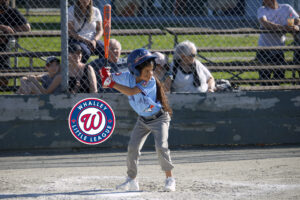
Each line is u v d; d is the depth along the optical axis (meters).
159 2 46.84
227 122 20.70
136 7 45.69
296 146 20.92
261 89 23.20
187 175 16.12
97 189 14.10
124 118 20.17
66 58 19.58
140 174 16.41
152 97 13.56
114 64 21.56
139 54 12.96
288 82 25.02
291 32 26.39
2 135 19.45
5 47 23.98
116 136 20.27
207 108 20.53
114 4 44.56
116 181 15.34
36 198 12.73
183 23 47.50
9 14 24.39
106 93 19.94
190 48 20.45
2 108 19.33
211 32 26.34
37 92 20.38
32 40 40.91
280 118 21.00
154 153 19.69
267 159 18.56
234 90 22.36
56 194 13.27
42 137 19.70
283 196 13.16
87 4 22.17
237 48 24.77
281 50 25.38
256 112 20.83
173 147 20.61
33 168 17.20
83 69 20.19
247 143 20.92
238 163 17.92
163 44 39.44
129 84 13.45
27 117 19.50
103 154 19.42
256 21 42.62
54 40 41.28
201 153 19.61
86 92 20.39
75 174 16.31
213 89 21.52
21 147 19.62
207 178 15.65
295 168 17.05
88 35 22.75
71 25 22.11
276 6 26.83
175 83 20.95
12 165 17.64
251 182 14.97
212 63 26.83
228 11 43.34
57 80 20.16
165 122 13.95
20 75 21.92
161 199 12.64
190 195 13.16
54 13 56.38
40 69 24.19
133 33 26.11
